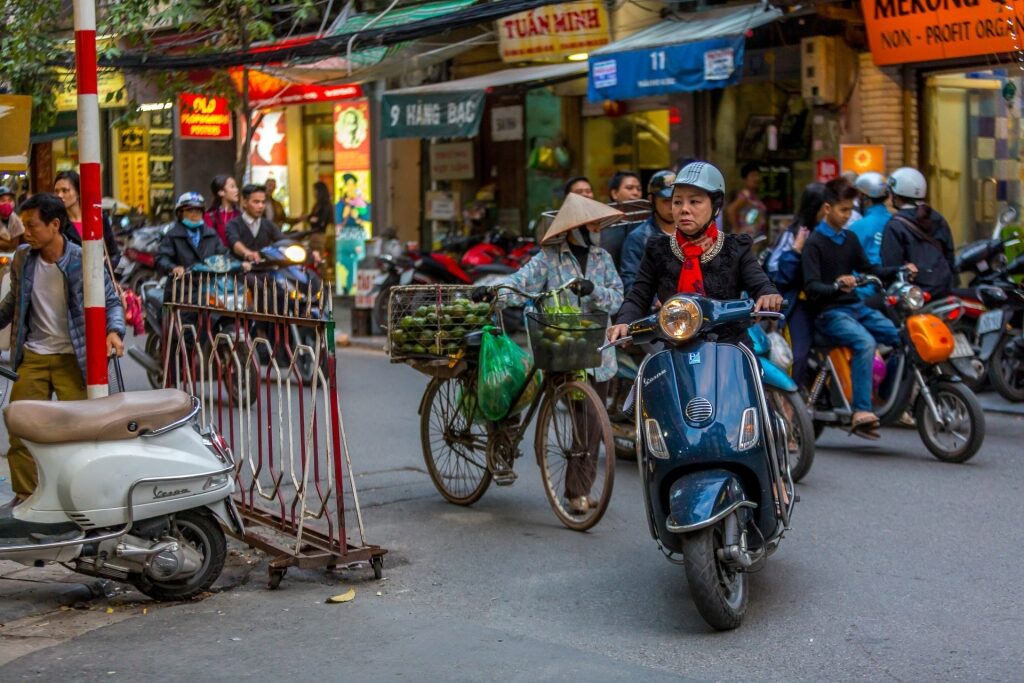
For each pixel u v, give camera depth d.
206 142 23.89
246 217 12.30
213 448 5.92
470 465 7.61
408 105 16.05
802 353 8.65
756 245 13.62
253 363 6.97
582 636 5.25
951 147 13.58
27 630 5.46
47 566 6.39
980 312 11.31
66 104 17.47
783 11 12.58
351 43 11.51
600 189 17.45
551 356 6.68
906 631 5.18
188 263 11.66
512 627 5.39
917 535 6.66
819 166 13.27
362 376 13.12
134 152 24.52
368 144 20.47
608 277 7.39
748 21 12.92
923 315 8.52
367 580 6.14
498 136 18.66
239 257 11.91
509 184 18.84
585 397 6.86
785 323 8.98
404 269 16.00
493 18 10.67
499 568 6.30
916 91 13.17
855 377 8.52
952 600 5.57
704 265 5.90
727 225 14.05
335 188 20.98
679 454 5.24
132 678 4.84
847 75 13.27
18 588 6.04
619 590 5.89
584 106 17.44
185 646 5.21
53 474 5.57
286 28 16.92
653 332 5.61
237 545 6.78
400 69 15.90
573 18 15.27
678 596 5.78
